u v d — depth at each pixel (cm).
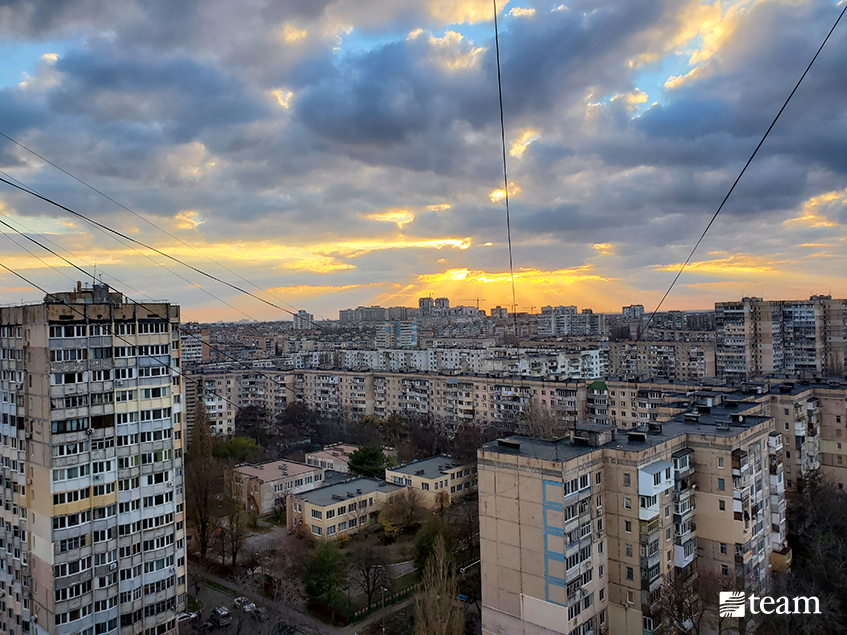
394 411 19638
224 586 8831
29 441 6234
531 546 5853
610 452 6194
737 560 6656
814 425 10569
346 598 8300
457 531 9188
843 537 8338
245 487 12188
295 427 18838
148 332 6700
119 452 6412
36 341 6147
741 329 19300
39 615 6091
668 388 14175
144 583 6494
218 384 18838
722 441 6750
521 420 15438
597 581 6053
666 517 6328
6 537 6506
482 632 6250
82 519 6112
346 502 10506
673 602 5934
